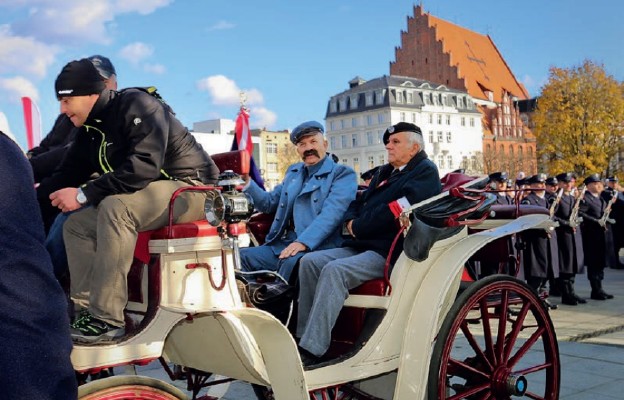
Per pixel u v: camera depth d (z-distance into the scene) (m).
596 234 10.37
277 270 4.11
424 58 82.38
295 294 3.74
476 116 80.06
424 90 77.94
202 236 2.87
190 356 3.32
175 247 2.78
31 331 1.96
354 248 3.94
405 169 4.09
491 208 4.23
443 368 3.59
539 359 6.16
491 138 81.38
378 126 78.00
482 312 3.95
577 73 47.56
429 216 3.55
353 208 4.38
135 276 2.97
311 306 3.66
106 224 2.82
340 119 82.12
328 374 3.29
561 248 9.98
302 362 3.33
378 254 3.78
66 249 3.03
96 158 3.16
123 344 2.60
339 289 3.51
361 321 3.62
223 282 2.90
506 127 82.62
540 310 4.18
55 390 2.00
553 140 48.09
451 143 77.69
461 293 3.86
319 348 3.43
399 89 77.50
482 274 5.92
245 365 3.04
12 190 1.96
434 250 3.73
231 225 2.89
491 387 3.95
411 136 4.09
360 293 3.63
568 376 5.55
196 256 2.88
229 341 2.93
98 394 2.59
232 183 2.82
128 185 2.85
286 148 73.56
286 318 3.65
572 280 10.11
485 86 83.88
